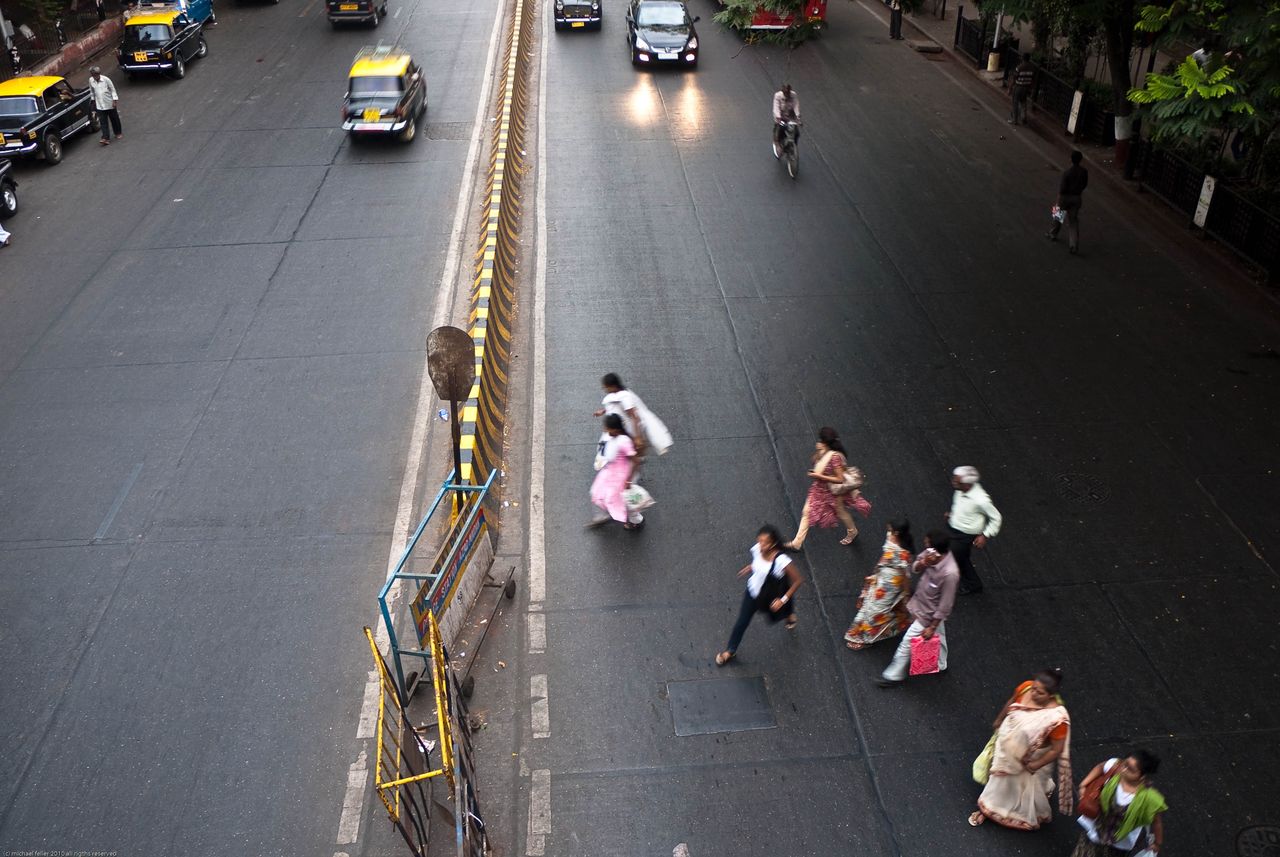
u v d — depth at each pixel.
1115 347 13.81
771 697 8.77
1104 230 17.25
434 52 28.42
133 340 14.60
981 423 12.32
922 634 8.50
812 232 17.34
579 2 29.58
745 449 11.97
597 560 10.38
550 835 7.66
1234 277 15.53
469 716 8.66
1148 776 7.15
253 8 33.66
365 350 14.28
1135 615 9.50
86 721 8.70
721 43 28.58
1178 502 10.92
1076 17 18.42
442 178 20.02
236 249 17.23
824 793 7.92
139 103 24.69
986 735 8.38
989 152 20.72
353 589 10.14
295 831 7.79
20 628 9.66
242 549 10.66
